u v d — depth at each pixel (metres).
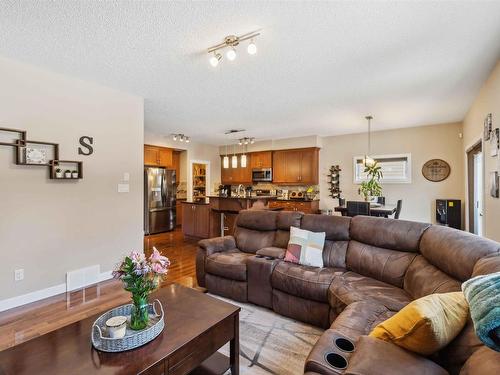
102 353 1.32
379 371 0.98
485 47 2.49
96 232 3.37
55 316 2.54
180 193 7.91
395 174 6.12
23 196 2.78
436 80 3.27
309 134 6.80
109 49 2.51
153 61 2.77
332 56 2.66
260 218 3.48
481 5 1.91
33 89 2.84
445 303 1.17
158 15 2.00
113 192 3.54
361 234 2.74
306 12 1.98
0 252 2.63
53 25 2.12
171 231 7.18
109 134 3.50
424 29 2.20
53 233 2.99
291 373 1.81
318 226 3.02
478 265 1.44
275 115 4.91
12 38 2.30
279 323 2.45
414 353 1.10
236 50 2.54
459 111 4.66
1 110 2.63
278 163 7.53
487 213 3.34
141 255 1.55
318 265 2.71
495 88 2.87
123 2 1.85
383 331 1.21
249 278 2.82
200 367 1.75
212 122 5.47
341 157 6.83
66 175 3.05
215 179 8.65
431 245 2.08
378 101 4.09
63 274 3.07
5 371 1.19
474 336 1.07
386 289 2.19
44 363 1.25
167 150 7.18
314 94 3.78
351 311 1.73
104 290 3.14
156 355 1.31
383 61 2.78
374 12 1.98
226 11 1.96
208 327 1.55
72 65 2.85
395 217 4.92
